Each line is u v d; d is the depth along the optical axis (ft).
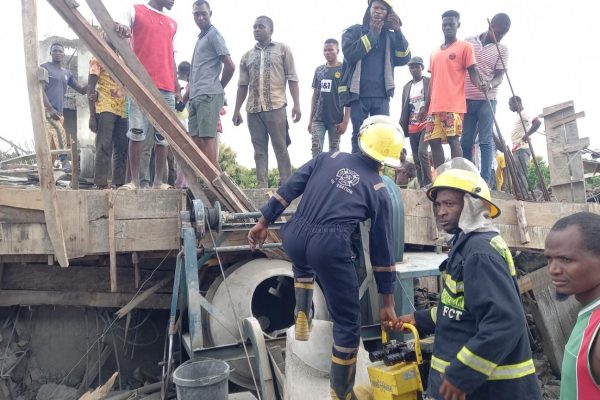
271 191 16.87
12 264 16.01
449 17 18.94
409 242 17.02
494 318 6.26
